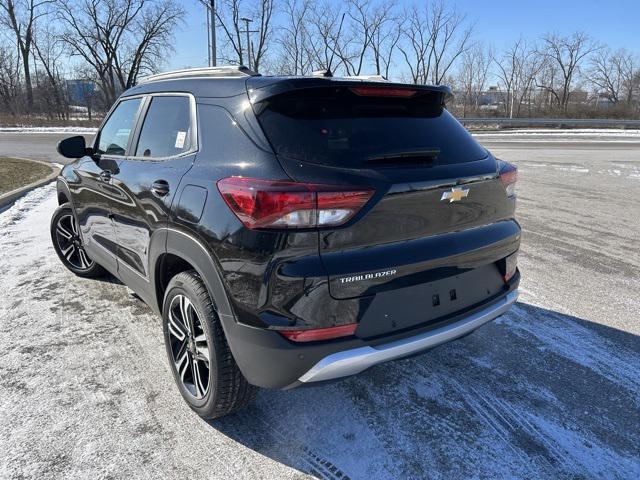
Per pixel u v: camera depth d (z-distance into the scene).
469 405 2.78
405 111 2.57
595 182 10.48
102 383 2.99
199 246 2.32
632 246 5.77
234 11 40.53
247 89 2.36
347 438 2.52
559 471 2.29
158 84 3.18
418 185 2.24
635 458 2.37
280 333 2.08
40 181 9.95
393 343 2.24
